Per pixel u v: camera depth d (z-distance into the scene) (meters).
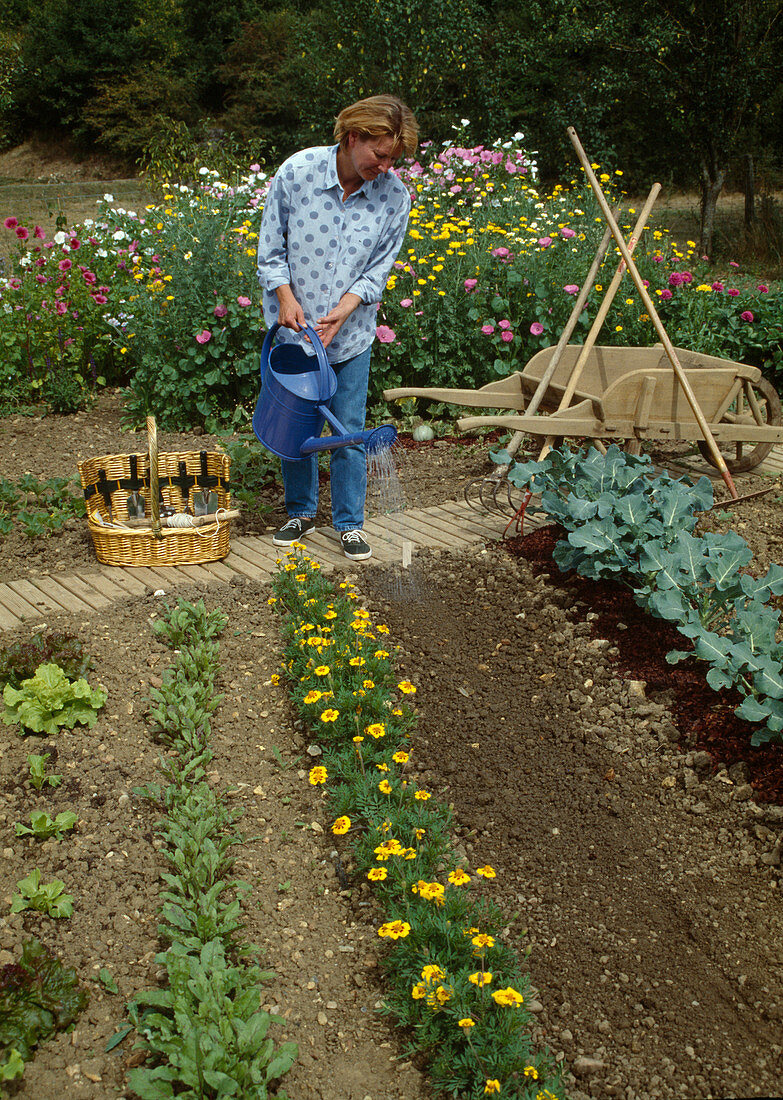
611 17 15.18
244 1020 2.09
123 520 4.66
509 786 3.03
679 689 3.40
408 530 4.89
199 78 30.56
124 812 2.87
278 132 25.25
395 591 4.20
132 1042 2.14
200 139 23.17
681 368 4.89
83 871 2.63
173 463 4.62
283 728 3.32
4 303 7.55
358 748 2.94
